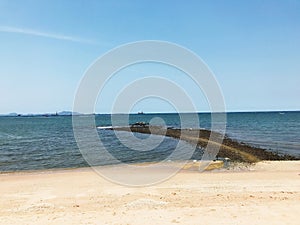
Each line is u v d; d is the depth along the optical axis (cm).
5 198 1288
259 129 6319
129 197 1201
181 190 1310
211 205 984
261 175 1723
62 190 1416
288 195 1154
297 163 2233
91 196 1262
